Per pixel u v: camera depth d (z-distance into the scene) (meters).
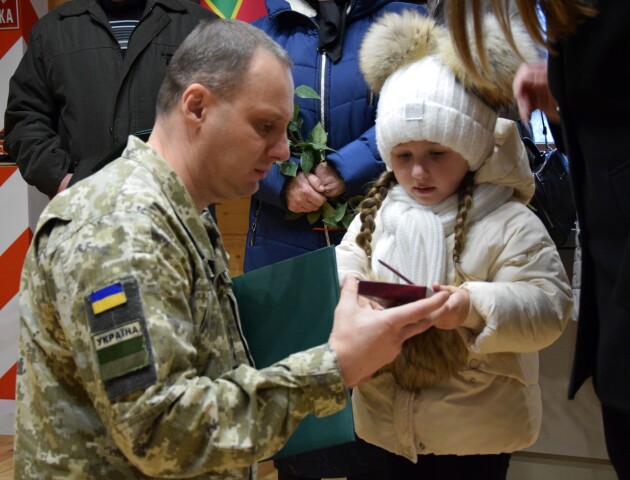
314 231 2.22
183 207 1.23
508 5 1.12
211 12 2.72
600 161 1.06
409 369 1.56
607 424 1.14
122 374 1.05
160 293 1.09
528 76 1.48
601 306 1.08
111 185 1.17
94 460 1.16
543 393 2.41
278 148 1.27
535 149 2.18
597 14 1.02
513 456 2.46
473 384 1.57
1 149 3.61
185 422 1.05
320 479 2.25
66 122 2.62
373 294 1.28
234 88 1.22
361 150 2.17
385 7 2.31
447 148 1.58
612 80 1.03
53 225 1.18
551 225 2.05
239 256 3.08
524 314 1.47
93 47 2.61
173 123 1.26
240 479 1.25
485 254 1.57
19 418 1.22
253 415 1.08
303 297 1.33
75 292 1.10
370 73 1.72
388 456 1.71
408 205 1.66
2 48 3.71
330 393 1.12
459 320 1.45
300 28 2.35
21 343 1.23
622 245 1.04
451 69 1.58
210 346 1.22
